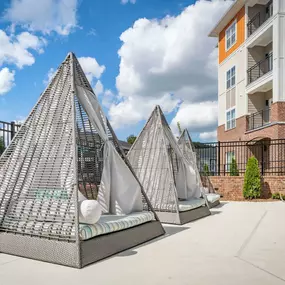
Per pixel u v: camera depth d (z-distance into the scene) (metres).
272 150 15.77
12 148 5.26
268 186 13.12
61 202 4.24
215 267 3.85
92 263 3.94
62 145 4.60
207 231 6.16
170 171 7.53
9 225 4.53
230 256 4.34
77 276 3.48
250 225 6.86
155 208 7.38
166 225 6.87
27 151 4.98
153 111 8.55
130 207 5.88
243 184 13.25
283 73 15.59
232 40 20.98
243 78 19.36
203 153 15.40
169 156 8.20
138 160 8.27
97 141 6.41
